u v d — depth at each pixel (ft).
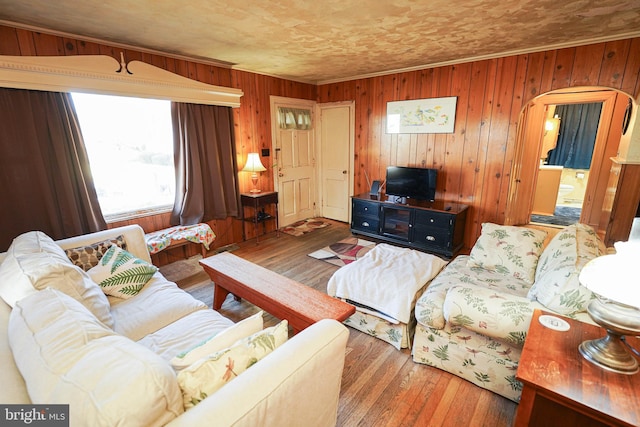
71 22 7.86
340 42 9.79
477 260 7.93
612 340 3.85
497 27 8.57
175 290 6.84
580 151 21.71
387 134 14.94
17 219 8.31
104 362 2.60
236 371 3.22
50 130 8.54
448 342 6.13
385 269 7.94
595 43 9.68
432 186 12.98
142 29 8.43
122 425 2.21
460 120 12.73
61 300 3.62
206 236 11.35
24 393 2.79
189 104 11.54
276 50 10.61
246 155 14.17
